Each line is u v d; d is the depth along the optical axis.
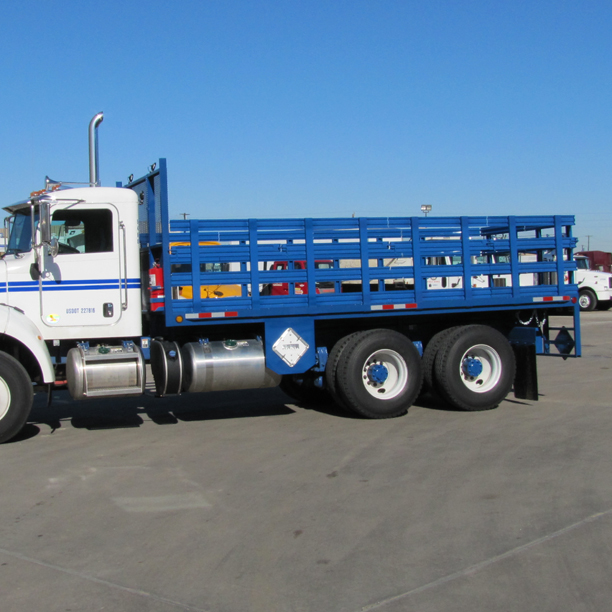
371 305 8.87
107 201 8.20
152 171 8.45
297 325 8.66
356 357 8.58
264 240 8.46
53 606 3.79
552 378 12.05
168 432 8.22
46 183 8.18
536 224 9.53
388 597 3.84
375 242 8.88
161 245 8.20
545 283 9.98
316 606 3.75
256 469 6.46
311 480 6.07
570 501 5.37
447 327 9.70
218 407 9.95
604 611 3.65
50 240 7.73
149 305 8.41
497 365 9.25
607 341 17.91
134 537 4.80
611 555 4.34
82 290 8.13
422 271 9.06
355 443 7.45
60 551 4.57
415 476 6.13
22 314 7.80
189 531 4.89
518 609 3.69
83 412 9.66
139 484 6.04
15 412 7.52
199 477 6.23
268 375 8.61
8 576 4.19
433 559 4.34
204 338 8.65
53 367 8.09
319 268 8.73
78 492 5.84
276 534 4.81
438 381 9.11
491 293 9.35
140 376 7.98
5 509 5.43
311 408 9.77
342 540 4.67
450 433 7.85
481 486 5.80
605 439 7.39
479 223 9.30
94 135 10.98
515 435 7.68
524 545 4.53
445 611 3.68
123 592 3.95
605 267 38.88
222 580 4.09
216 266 8.66
